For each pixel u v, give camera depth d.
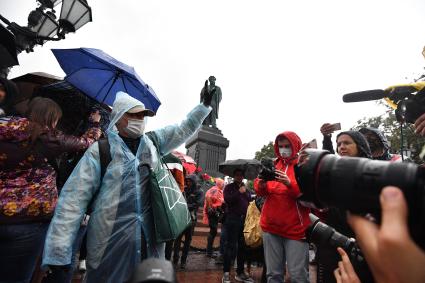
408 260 0.46
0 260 1.96
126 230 1.94
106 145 2.11
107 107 3.82
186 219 2.18
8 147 2.03
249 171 5.91
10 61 3.76
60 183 2.96
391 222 0.49
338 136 2.40
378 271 0.51
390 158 3.05
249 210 5.22
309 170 0.76
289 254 2.89
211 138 16.81
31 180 2.10
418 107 1.18
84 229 2.81
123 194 1.99
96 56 3.44
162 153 2.46
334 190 0.68
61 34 5.14
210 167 16.30
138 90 3.74
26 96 3.83
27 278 2.10
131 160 2.09
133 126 2.20
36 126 2.14
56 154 2.22
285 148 3.20
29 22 5.19
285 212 2.93
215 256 7.85
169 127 2.51
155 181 2.07
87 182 1.99
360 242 0.58
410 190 0.55
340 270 1.07
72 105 3.65
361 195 0.61
